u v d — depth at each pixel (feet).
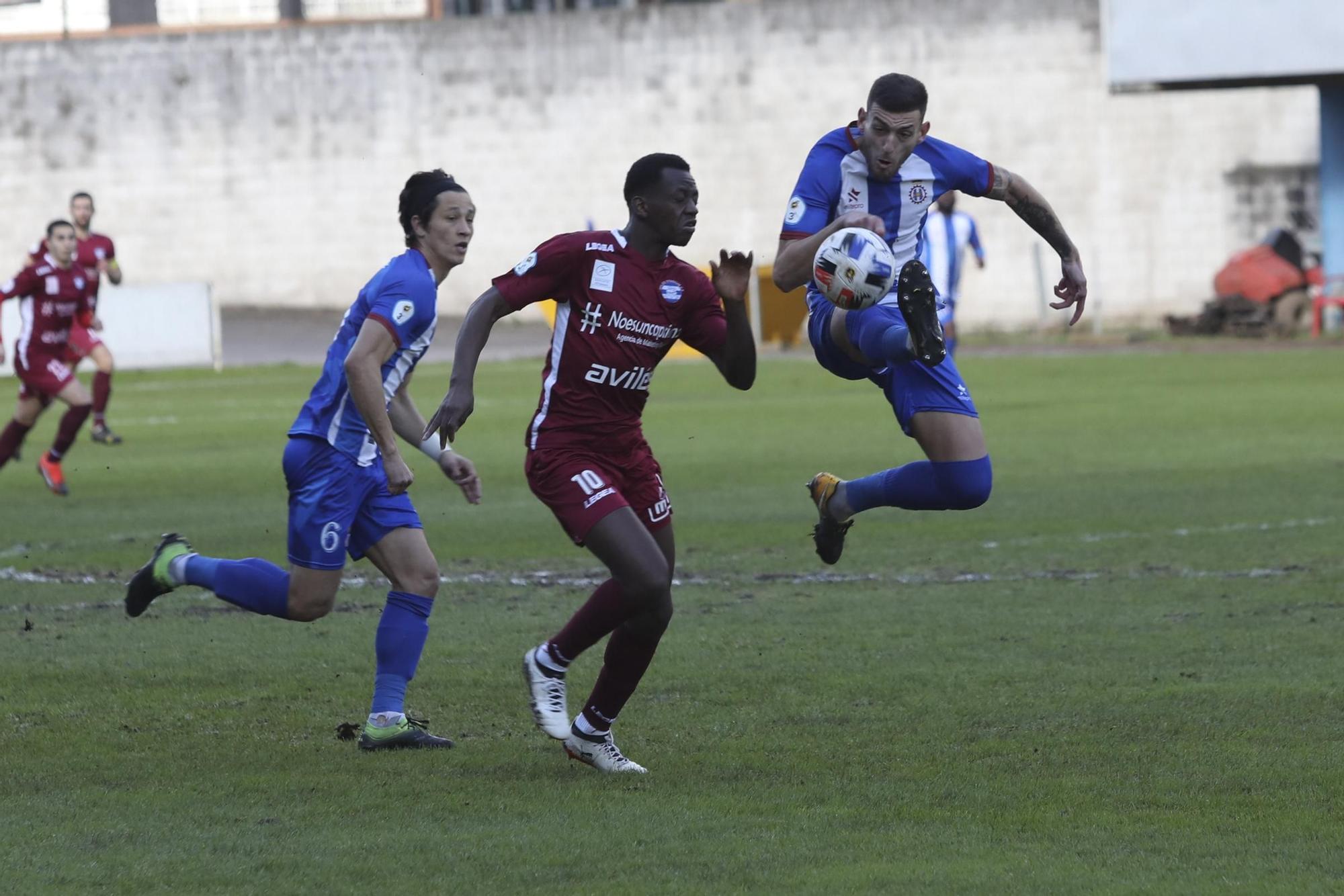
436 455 67.05
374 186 432.25
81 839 51.08
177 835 51.52
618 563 58.90
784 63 411.34
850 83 408.46
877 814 53.36
